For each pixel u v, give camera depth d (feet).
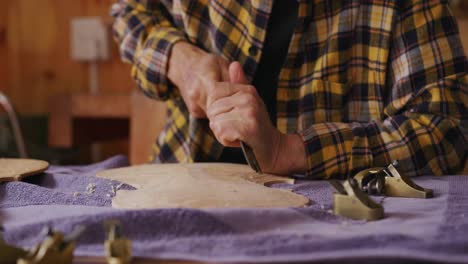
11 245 1.65
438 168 3.08
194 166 2.94
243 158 3.86
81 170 3.32
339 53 3.52
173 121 4.15
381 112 3.48
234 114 2.93
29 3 9.82
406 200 2.35
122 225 1.79
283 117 3.64
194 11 3.87
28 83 9.95
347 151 3.04
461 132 3.15
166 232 1.81
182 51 3.61
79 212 2.00
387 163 3.05
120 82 9.50
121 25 4.12
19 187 2.47
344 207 2.04
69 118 6.74
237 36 3.74
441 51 3.30
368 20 3.48
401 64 3.36
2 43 9.93
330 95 3.55
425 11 3.35
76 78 9.78
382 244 1.62
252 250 1.63
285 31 3.71
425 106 3.19
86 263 1.63
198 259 1.61
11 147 6.31
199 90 3.35
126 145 8.50
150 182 2.56
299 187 2.69
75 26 9.21
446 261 1.50
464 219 1.97
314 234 1.77
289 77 3.63
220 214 1.87
